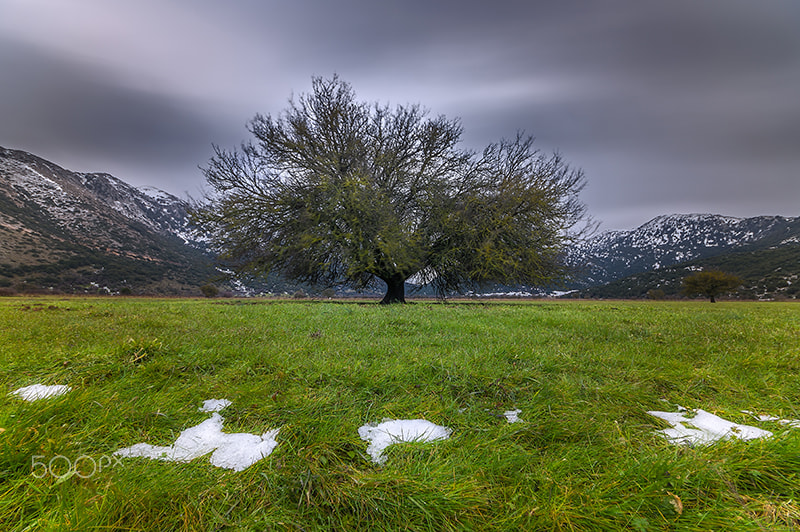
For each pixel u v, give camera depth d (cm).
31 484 173
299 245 1656
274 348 470
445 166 1973
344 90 2059
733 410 297
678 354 488
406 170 1959
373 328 660
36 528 154
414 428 259
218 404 301
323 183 1662
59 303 1525
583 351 492
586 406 294
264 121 1920
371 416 280
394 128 2042
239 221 1728
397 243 1573
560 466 202
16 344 470
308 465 199
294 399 296
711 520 158
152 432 245
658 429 257
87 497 168
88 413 260
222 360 418
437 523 166
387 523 166
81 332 556
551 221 1859
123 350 411
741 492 179
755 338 605
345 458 217
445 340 549
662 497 171
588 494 175
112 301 1841
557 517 162
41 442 207
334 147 1895
